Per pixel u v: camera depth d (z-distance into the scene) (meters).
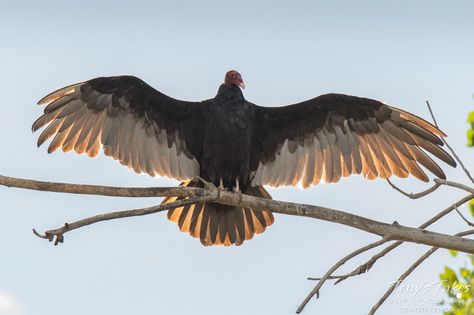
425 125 11.13
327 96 11.77
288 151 11.98
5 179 8.93
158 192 9.39
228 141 11.36
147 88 11.44
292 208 9.38
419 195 9.02
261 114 11.84
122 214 8.66
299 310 8.13
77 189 9.01
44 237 8.31
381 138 11.61
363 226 8.87
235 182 11.62
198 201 9.43
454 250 8.59
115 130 11.38
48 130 11.03
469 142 10.21
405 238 8.64
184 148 11.66
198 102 11.54
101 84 11.29
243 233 11.48
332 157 11.84
